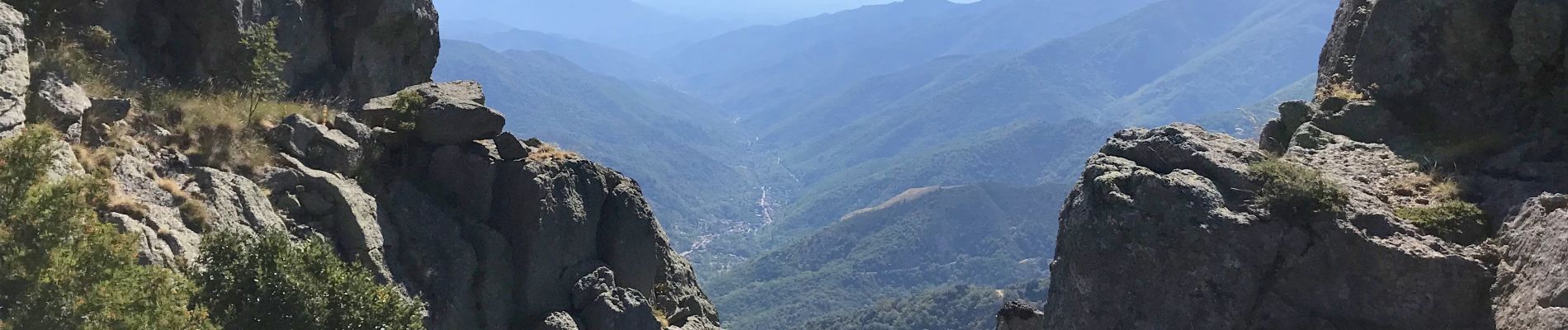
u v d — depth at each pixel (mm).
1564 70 16453
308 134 21656
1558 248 12133
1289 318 14008
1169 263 14477
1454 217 14406
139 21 23703
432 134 23703
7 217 10594
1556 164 15117
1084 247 15234
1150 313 14516
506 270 22625
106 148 17438
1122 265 14797
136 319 10844
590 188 25062
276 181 19922
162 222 16359
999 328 20938
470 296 21781
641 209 26219
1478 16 17547
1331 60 21766
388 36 30531
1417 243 13836
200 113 20531
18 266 10266
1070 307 15492
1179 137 16094
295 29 27766
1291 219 14430
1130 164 15977
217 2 23922
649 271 25953
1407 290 13539
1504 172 15586
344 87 29406
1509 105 17156
